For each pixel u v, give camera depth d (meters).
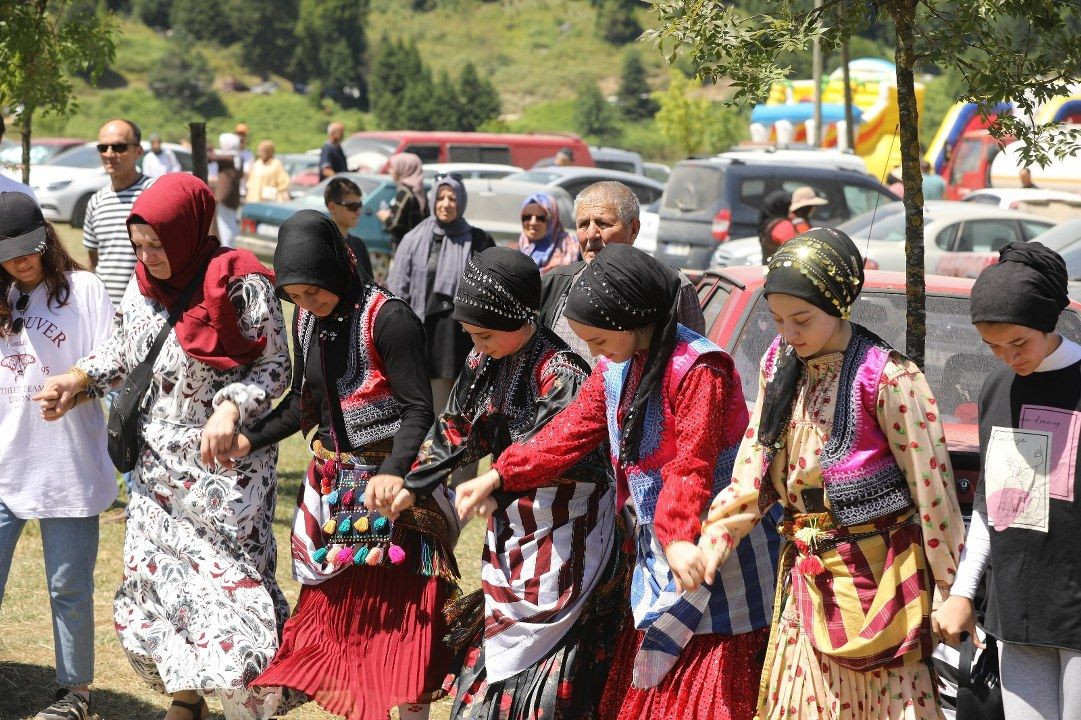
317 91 106.25
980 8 5.61
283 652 4.71
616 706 4.19
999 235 17.42
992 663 3.93
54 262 5.16
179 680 4.64
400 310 4.60
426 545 4.66
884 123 33.56
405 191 12.04
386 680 4.56
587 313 3.87
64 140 33.97
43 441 5.09
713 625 3.95
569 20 135.12
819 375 3.73
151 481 4.85
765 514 3.95
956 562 3.67
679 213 19.98
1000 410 3.81
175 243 4.68
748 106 5.75
